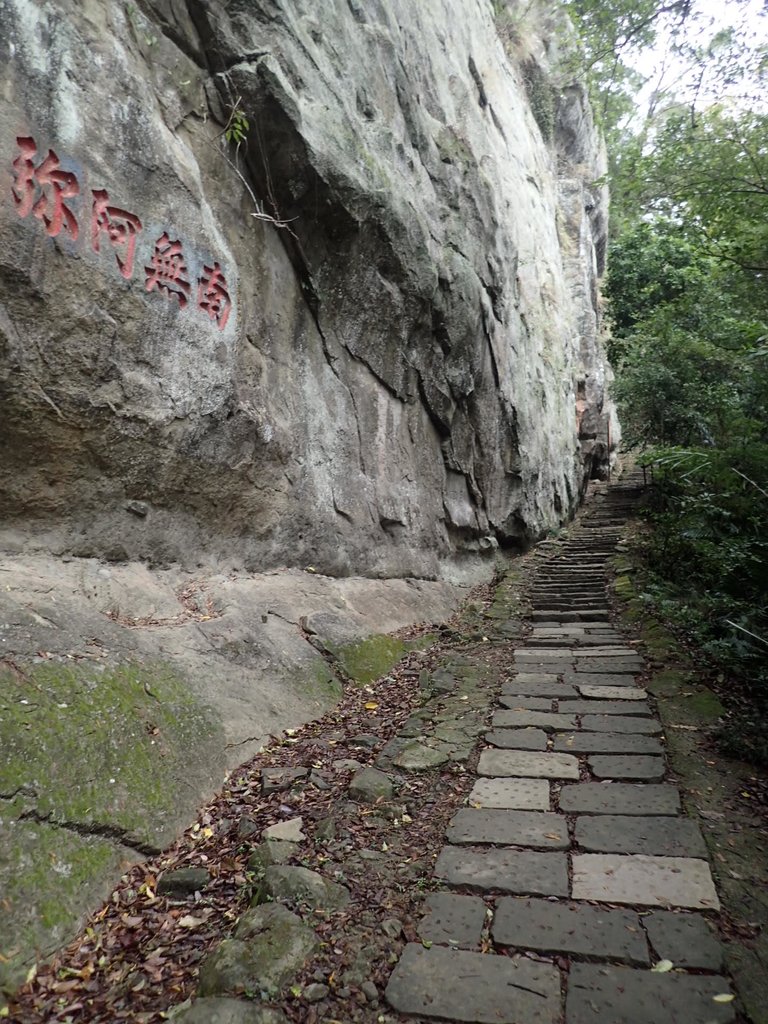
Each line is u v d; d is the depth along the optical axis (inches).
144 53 170.6
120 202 155.3
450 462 361.4
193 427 178.2
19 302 133.5
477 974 87.2
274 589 211.2
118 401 155.9
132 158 159.3
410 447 318.7
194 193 177.8
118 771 116.0
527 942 92.6
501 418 430.6
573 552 474.3
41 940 87.4
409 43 347.6
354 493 266.1
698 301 482.3
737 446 236.2
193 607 177.3
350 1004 83.1
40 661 121.4
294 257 228.5
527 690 200.4
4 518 143.1
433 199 331.3
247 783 136.7
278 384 219.8
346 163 229.6
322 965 88.8
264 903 98.9
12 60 132.8
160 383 166.9
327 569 247.9
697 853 112.7
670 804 129.3
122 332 155.6
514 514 456.8
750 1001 82.1
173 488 178.9
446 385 337.7
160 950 91.7
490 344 395.2
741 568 229.6
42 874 93.9
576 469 665.6
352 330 262.8
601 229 900.6
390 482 296.5
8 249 129.9
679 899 100.9
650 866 109.6
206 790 130.2
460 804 133.6
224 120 195.6
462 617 308.0
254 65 192.9
